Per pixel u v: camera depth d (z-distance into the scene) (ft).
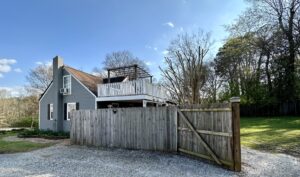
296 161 25.55
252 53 92.63
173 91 73.15
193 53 80.43
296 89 81.15
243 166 23.20
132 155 29.55
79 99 63.16
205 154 25.08
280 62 85.46
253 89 95.86
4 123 101.55
